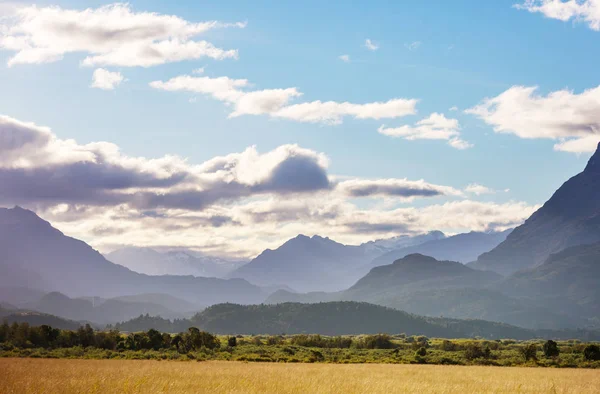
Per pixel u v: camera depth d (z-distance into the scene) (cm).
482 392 5859
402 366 11275
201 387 5556
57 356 13275
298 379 6650
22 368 8062
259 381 6262
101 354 13938
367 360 14450
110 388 5284
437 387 6197
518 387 6366
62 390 5084
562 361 13888
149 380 5994
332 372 8462
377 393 5469
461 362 13950
